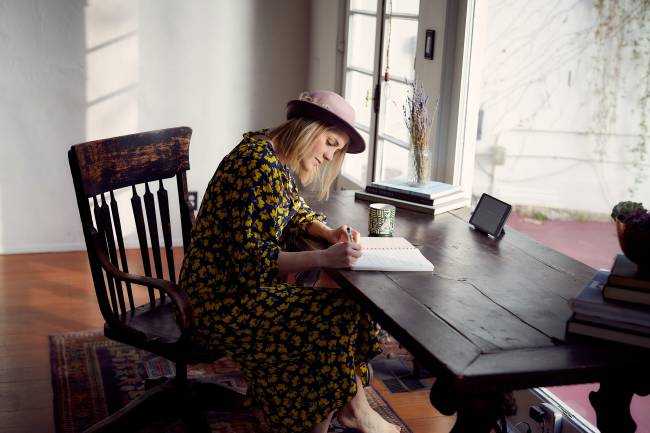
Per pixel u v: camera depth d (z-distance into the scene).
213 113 4.51
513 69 4.96
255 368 2.11
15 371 2.87
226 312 2.05
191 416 2.36
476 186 5.40
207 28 4.38
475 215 2.46
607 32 3.45
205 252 2.09
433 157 3.11
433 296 1.79
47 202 4.31
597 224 3.67
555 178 4.47
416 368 2.90
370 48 3.86
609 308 1.53
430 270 1.98
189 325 2.05
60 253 4.35
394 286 1.85
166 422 2.47
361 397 2.23
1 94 4.11
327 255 1.96
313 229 2.26
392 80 3.64
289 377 2.07
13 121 4.16
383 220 2.28
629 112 3.20
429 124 2.70
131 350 3.10
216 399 2.49
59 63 4.15
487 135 5.22
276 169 2.04
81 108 4.24
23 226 4.31
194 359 2.13
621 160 3.31
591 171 3.77
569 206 4.28
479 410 1.52
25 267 4.08
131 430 2.33
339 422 2.38
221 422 2.58
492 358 1.44
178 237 4.60
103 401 2.66
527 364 1.42
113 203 2.32
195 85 4.43
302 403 2.07
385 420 2.43
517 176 5.05
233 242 2.01
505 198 5.19
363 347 2.18
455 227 2.46
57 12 4.09
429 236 2.34
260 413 2.64
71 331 3.27
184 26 4.33
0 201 4.24
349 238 2.14
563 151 4.28
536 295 1.82
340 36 4.20
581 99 4.11
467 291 1.83
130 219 4.50
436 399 1.58
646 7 3.09
